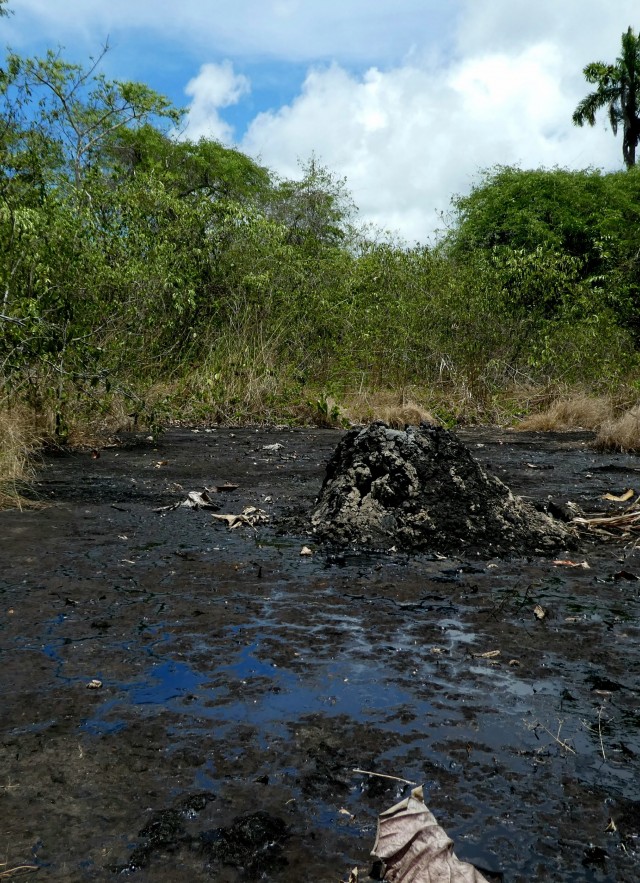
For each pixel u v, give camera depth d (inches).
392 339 535.2
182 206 518.6
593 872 58.3
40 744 75.1
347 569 137.9
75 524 169.9
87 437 310.7
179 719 80.4
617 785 69.8
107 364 365.4
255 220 534.3
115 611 113.3
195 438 345.7
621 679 92.7
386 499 162.9
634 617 115.3
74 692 86.4
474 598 122.8
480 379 523.2
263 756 73.3
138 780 69.1
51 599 118.1
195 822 63.1
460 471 167.8
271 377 452.4
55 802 65.7
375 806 65.7
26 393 295.6
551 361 545.6
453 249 841.5
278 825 62.9
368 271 575.2
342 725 79.6
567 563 145.2
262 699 85.3
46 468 248.5
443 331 562.9
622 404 474.3
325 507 169.0
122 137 1023.0
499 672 94.0
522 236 1013.8
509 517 161.6
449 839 60.2
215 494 211.2
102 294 407.5
